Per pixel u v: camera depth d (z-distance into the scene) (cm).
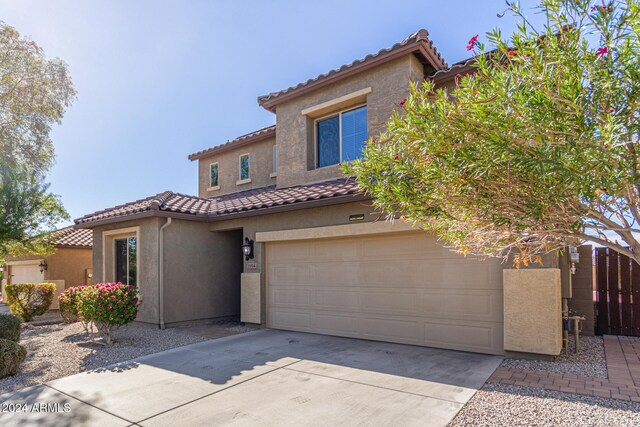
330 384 702
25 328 1416
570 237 421
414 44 1155
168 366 844
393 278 1036
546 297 801
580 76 330
